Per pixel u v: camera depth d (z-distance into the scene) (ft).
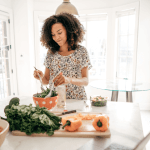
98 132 2.39
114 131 2.51
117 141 2.21
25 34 11.91
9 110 2.48
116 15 11.84
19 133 2.42
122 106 3.82
